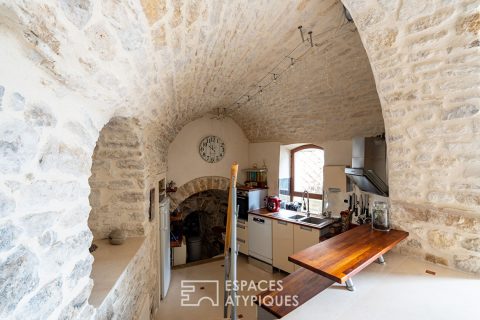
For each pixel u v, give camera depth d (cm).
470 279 151
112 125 182
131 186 216
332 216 361
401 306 123
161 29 106
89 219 212
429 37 141
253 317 279
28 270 69
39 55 66
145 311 225
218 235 518
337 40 211
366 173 263
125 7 78
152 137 258
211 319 277
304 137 400
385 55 161
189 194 454
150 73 137
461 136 156
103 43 83
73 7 64
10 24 58
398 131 183
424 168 176
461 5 126
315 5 162
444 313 117
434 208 175
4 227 61
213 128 473
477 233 157
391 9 140
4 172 61
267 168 469
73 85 85
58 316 84
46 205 78
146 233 227
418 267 168
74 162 95
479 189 155
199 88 251
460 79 145
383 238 175
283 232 364
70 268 92
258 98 369
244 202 427
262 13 152
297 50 228
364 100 284
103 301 123
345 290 138
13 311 64
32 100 70
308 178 434
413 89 164
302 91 312
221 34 154
